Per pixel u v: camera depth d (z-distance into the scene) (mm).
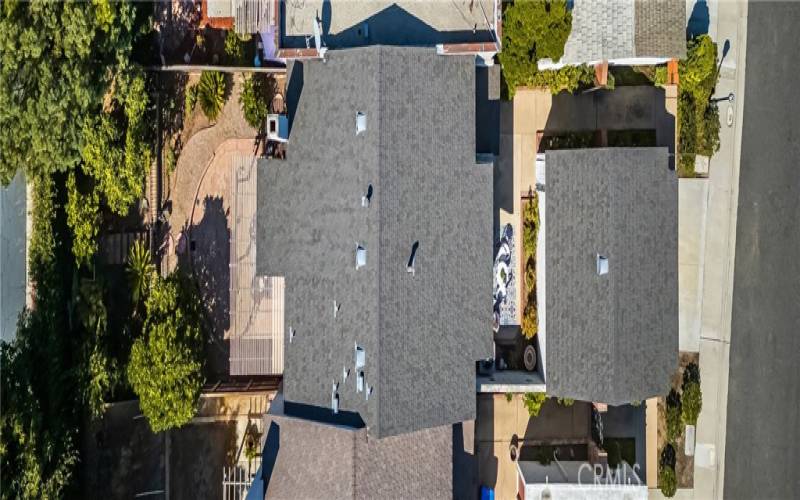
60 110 24047
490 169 26094
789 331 30641
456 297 25672
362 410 24500
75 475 27375
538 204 29266
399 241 24375
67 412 27297
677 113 29891
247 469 30062
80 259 27797
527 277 29719
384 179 24000
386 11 25578
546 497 26969
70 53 23812
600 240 25766
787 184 30641
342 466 24422
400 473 25266
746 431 30406
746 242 30344
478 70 27094
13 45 22500
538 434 30438
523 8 26531
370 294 24109
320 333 25469
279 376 30000
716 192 30344
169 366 26000
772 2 30672
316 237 25422
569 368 26516
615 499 26703
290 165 25891
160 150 29453
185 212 29766
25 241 28781
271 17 26391
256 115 28734
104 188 27609
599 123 30312
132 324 28906
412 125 24594
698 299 30500
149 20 27812
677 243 26969
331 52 25000
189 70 28688
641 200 26094
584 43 27734
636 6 27141
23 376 25891
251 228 29797
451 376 25609
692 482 30656
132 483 28500
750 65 30672
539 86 29750
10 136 24062
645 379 26141
